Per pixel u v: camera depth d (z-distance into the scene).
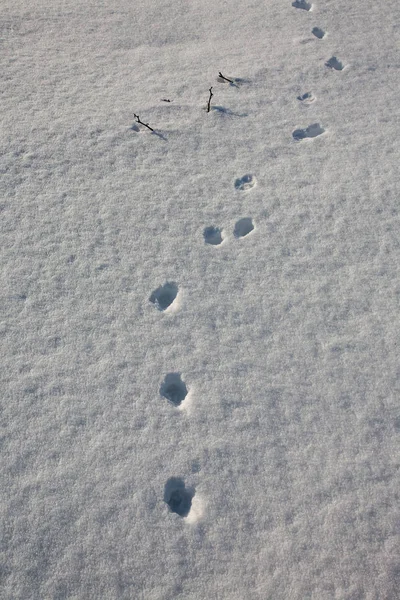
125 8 5.95
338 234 3.93
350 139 4.55
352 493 2.87
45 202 4.09
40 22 5.68
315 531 2.76
